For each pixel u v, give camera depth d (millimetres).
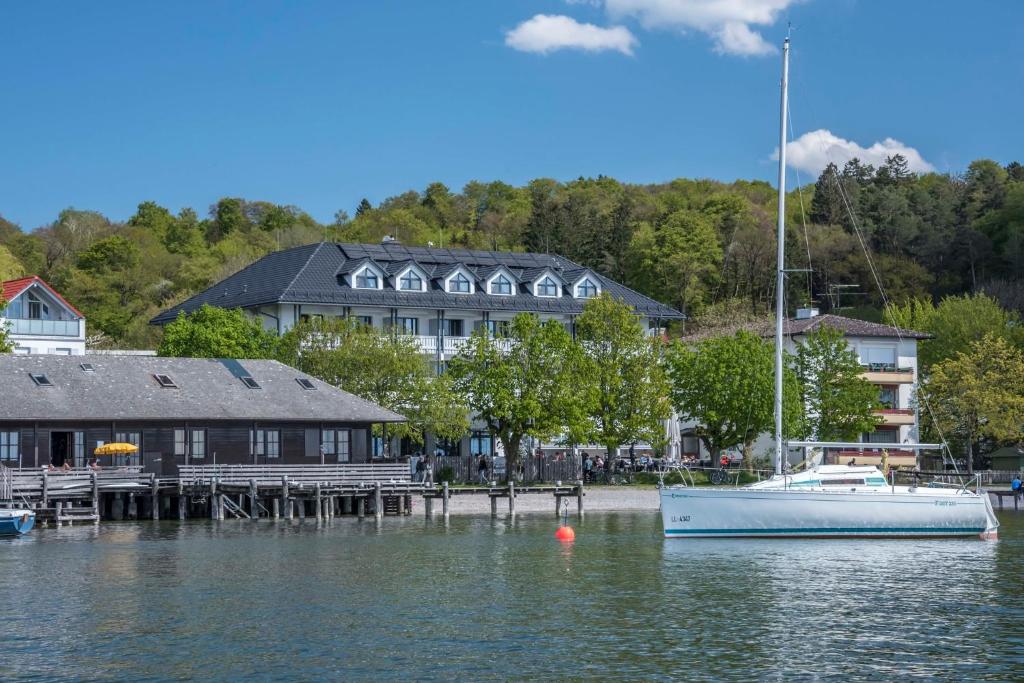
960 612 39219
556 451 98188
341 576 46344
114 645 34125
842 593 42781
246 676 30906
